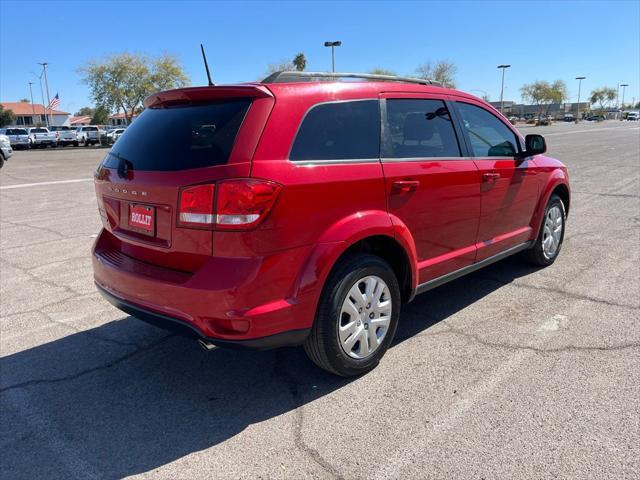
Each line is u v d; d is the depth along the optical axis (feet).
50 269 19.42
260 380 11.31
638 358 11.60
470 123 14.07
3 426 9.83
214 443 9.19
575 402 9.96
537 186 16.58
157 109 11.10
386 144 11.31
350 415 9.85
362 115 10.98
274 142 9.30
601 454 8.48
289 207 9.20
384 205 10.93
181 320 9.49
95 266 11.66
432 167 12.15
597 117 347.15
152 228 9.99
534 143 15.48
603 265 18.34
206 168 9.07
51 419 10.03
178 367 11.99
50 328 14.21
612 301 14.96
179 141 9.84
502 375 11.07
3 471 8.59
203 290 8.99
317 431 9.41
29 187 44.21
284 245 9.23
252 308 9.04
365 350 11.03
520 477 8.04
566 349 12.14
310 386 10.96
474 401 10.12
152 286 9.74
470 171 13.26
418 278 12.17
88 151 122.42
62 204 34.40
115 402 10.58
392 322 11.59
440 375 11.16
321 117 10.18
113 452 9.02
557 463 8.31
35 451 9.09
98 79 177.47
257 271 8.98
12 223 28.02
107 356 12.59
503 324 13.66
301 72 10.62
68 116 356.38
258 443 9.13
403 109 12.01
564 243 21.53
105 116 196.03
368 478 8.16
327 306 10.11
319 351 10.36
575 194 34.17
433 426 9.39
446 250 13.03
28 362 12.33
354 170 10.35
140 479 8.34
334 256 9.85
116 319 14.78
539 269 18.12
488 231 14.52
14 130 140.97
